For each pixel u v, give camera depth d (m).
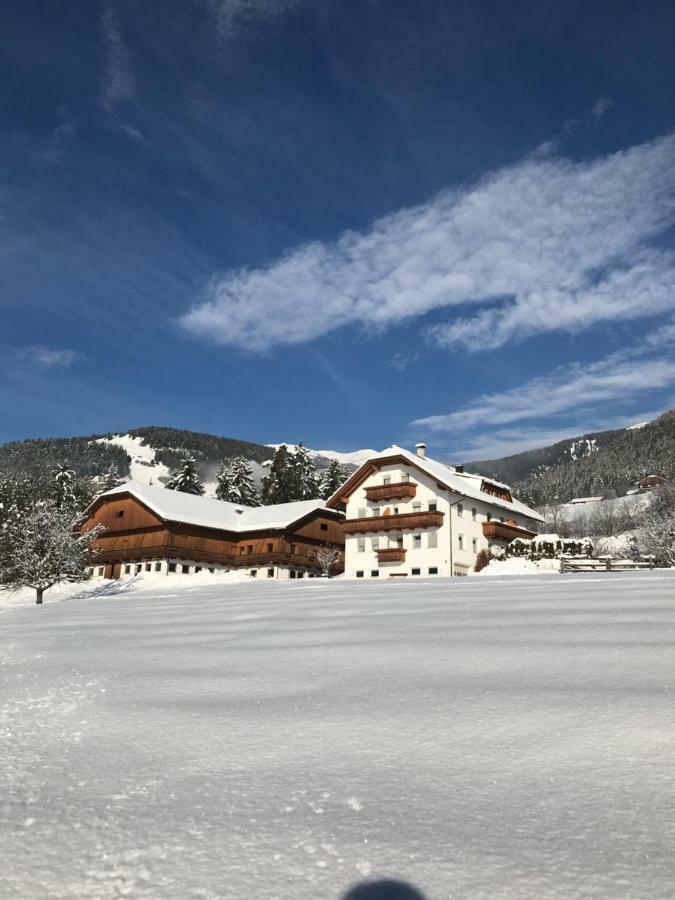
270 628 13.90
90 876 3.65
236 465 97.12
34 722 7.22
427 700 6.75
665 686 6.56
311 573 67.50
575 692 6.59
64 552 46.34
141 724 6.78
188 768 5.37
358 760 5.25
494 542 58.47
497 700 6.52
